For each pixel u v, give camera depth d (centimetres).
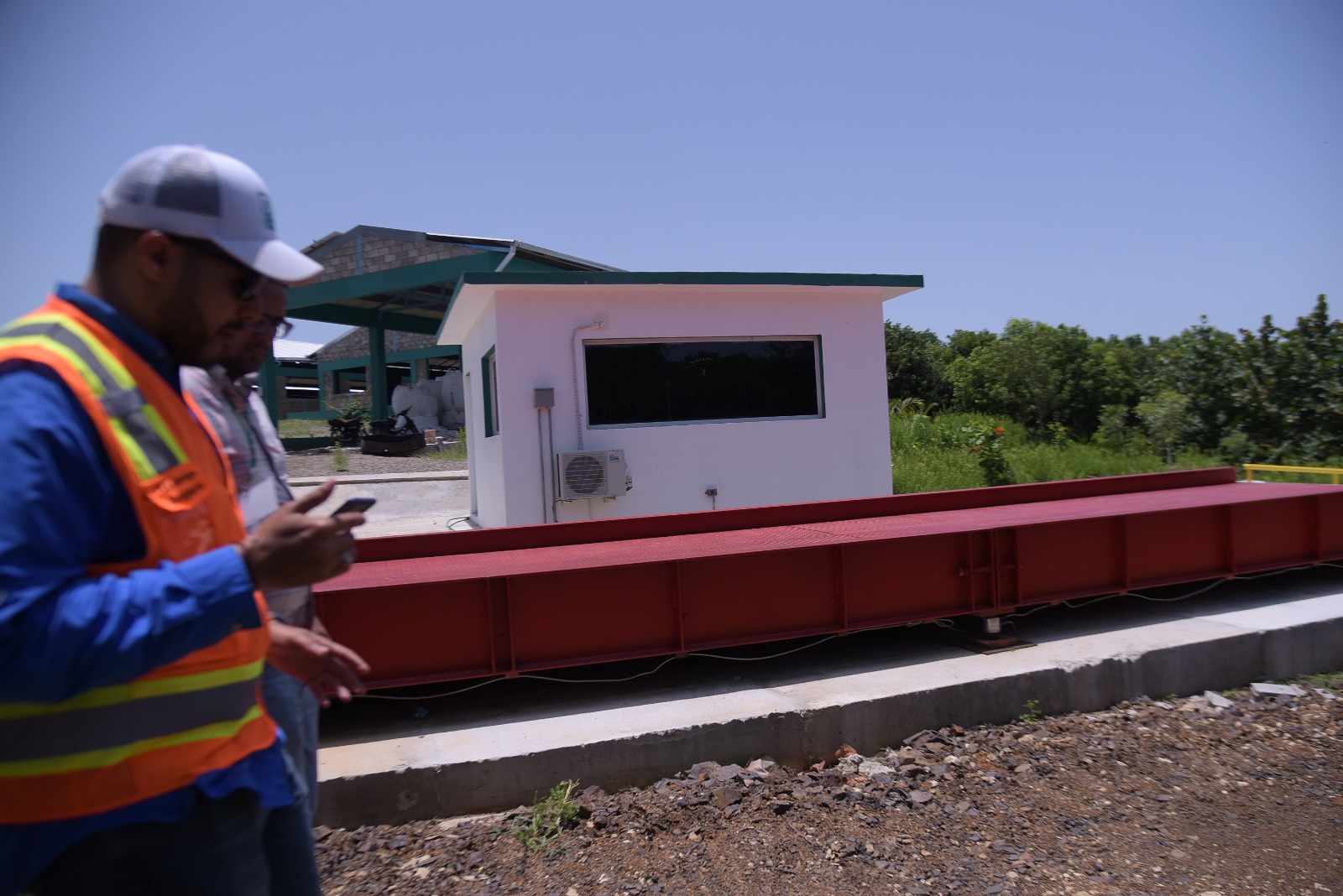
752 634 518
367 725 463
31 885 133
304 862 182
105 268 148
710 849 366
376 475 1692
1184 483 822
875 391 1074
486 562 521
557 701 496
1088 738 480
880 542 538
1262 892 337
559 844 372
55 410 126
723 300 1006
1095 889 338
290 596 237
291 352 4719
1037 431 2355
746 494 1016
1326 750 473
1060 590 598
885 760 457
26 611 113
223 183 149
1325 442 1566
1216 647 569
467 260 2050
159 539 137
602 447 962
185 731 141
